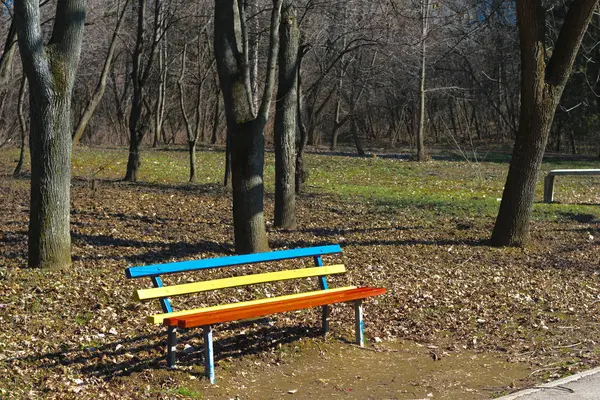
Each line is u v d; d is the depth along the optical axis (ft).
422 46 92.84
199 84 75.25
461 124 196.34
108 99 144.56
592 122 138.10
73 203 51.57
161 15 80.12
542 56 38.47
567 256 38.73
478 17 56.29
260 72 94.53
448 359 21.65
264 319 23.97
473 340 23.48
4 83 39.75
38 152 29.07
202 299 26.14
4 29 65.26
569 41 38.37
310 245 39.34
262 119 33.65
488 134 191.11
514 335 24.14
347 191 68.74
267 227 44.88
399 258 36.60
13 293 25.02
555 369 20.44
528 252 39.29
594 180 82.89
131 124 72.33
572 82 125.39
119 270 30.48
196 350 20.65
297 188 65.10
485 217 52.65
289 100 44.11
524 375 20.07
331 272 23.24
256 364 20.25
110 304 24.70
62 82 28.94
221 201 57.82
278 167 44.88
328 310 23.62
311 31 62.44
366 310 26.43
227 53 33.65
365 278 31.55
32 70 28.25
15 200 52.47
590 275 34.37
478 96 164.86
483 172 93.35
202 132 151.53
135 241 38.32
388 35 60.95
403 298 28.32
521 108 40.06
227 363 20.01
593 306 28.27
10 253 33.04
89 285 26.86
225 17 33.37
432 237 43.09
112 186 65.00
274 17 32.19
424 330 24.56
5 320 21.95
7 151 87.40
